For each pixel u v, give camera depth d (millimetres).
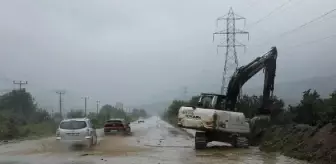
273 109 27406
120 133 40156
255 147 24594
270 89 27469
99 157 18344
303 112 25688
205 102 25969
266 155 19531
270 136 23875
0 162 16234
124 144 26844
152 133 45562
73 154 19750
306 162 16688
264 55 27562
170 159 17656
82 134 22391
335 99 20438
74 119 23109
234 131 23891
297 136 20500
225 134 24219
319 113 21688
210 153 20641
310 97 26328
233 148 23719
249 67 27094
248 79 27312
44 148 23094
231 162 16609
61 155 19188
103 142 28656
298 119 25875
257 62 27297
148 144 27141
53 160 17016
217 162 16594
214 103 25750
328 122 19359
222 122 23391
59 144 22312
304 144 19000
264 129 25844
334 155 15750
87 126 22984
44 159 17422
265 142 23188
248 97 33125
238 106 28406
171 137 36906
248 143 24562
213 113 23078
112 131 40156
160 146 25406
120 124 40281
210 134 24281
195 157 18578
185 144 27469
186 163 16188
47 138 35531
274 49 27656
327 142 17234
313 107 25297
